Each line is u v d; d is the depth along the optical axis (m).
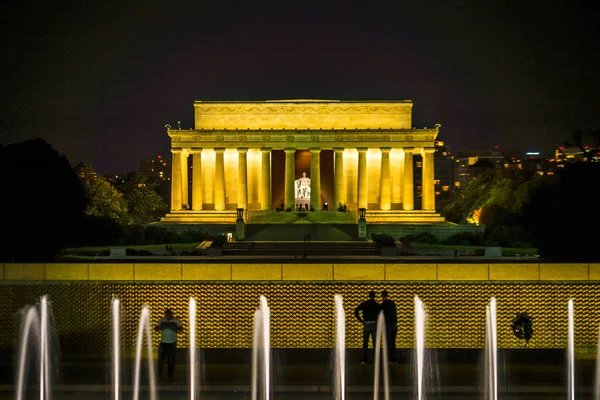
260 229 141.12
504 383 43.94
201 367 48.16
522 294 52.91
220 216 166.12
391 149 169.75
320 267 53.41
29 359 50.56
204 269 53.62
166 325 45.66
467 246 123.12
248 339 53.16
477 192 192.25
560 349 51.56
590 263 52.94
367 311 48.78
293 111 173.50
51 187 108.88
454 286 53.06
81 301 53.56
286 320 53.19
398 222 163.25
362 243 120.81
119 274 53.75
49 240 103.75
